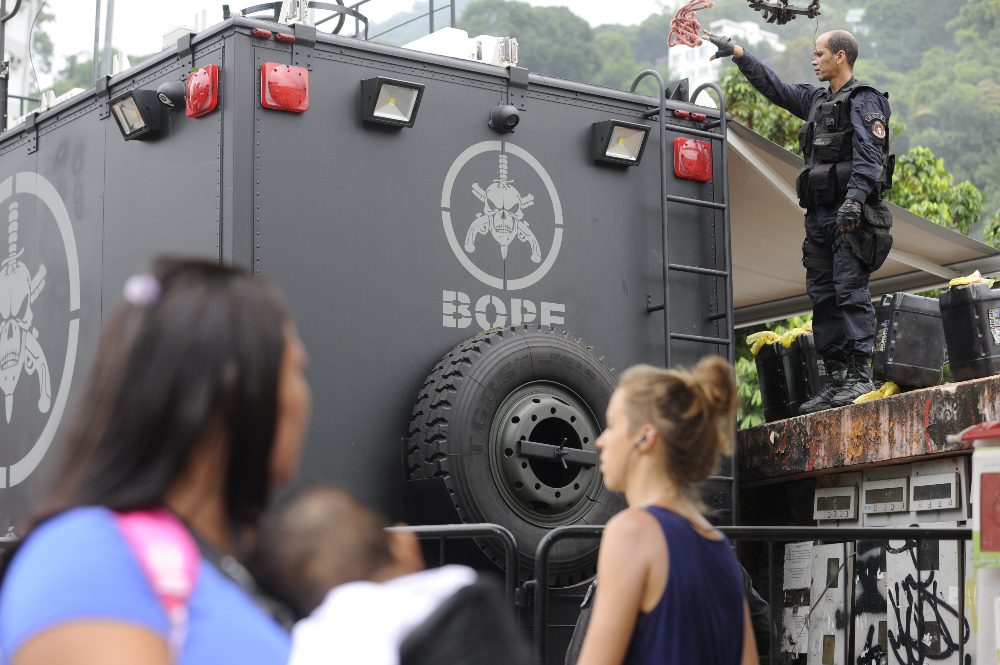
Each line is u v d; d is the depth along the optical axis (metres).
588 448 4.32
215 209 3.98
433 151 4.41
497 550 4.07
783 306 8.31
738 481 4.95
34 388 4.83
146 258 4.28
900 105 52.22
